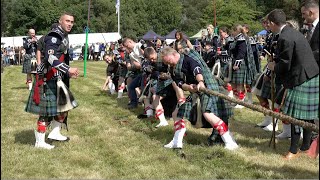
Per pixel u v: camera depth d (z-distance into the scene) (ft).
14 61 76.64
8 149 12.99
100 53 87.10
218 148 12.89
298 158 12.05
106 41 96.37
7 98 25.26
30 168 11.25
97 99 24.79
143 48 20.57
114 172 11.05
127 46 20.61
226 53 21.70
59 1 145.48
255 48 20.26
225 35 22.03
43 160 11.97
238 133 15.47
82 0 149.38
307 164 11.54
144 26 163.63
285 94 11.93
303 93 11.38
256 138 14.60
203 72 12.90
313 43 11.55
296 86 11.46
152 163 11.75
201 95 12.99
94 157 12.37
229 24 131.85
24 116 18.83
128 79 21.89
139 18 163.32
